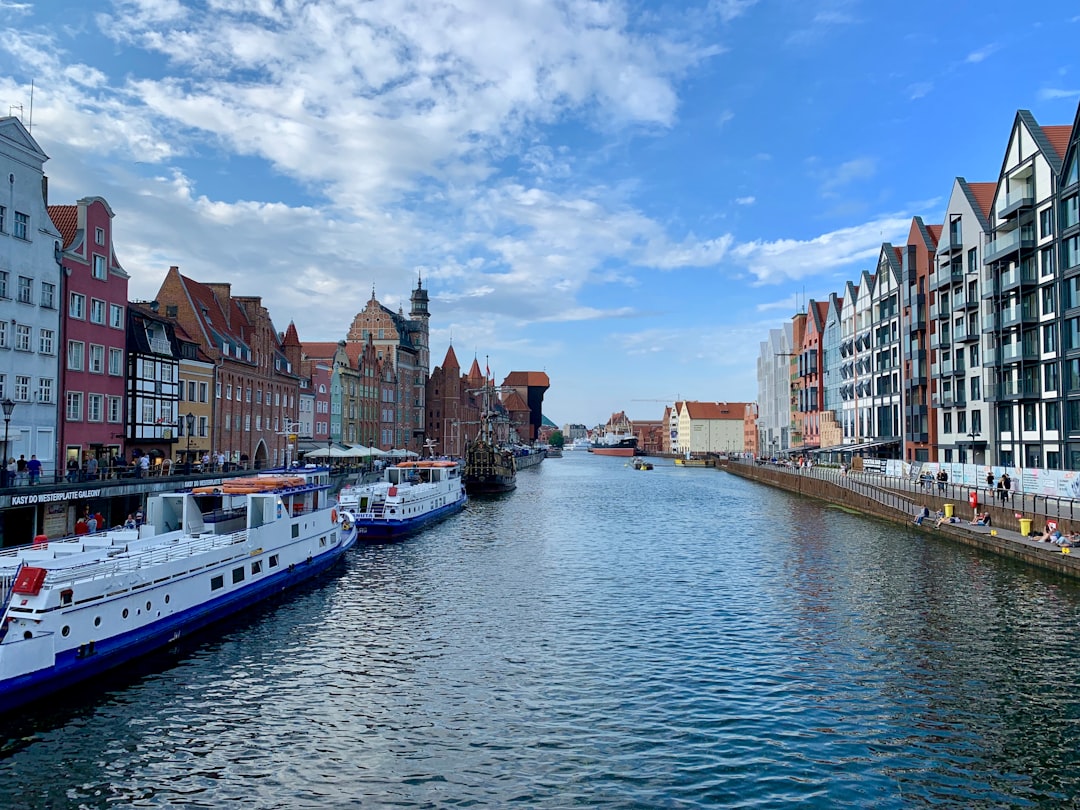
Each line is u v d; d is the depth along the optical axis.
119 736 19.52
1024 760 18.17
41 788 16.81
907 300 90.06
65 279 46.72
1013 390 64.38
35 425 44.16
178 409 61.50
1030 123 62.78
